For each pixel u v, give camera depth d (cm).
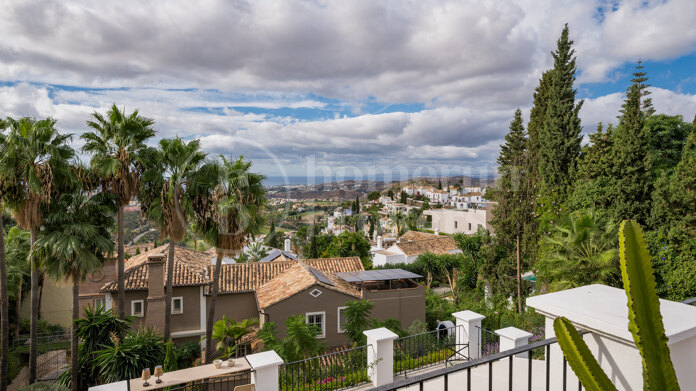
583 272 902
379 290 1449
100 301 1656
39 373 1361
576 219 967
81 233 1103
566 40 1869
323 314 1320
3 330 1116
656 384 112
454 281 2252
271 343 1039
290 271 1596
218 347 1281
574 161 1747
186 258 1738
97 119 1155
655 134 1906
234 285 1544
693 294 931
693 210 1075
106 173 1090
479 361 167
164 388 697
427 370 558
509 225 1538
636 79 1914
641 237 118
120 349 930
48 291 1884
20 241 1644
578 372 121
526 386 338
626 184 1336
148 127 1189
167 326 1252
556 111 1859
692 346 207
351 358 654
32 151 1038
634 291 116
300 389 586
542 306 238
